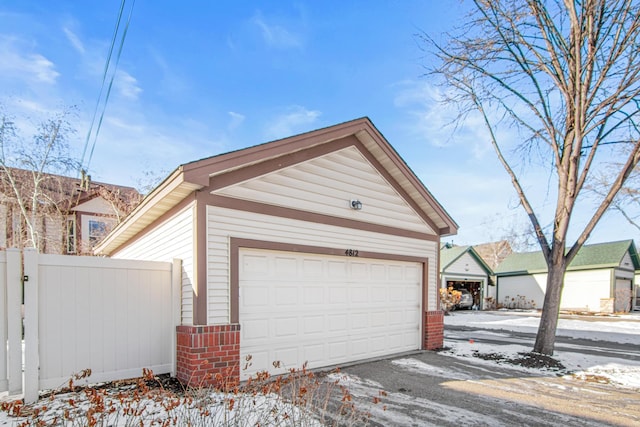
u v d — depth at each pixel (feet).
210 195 17.42
